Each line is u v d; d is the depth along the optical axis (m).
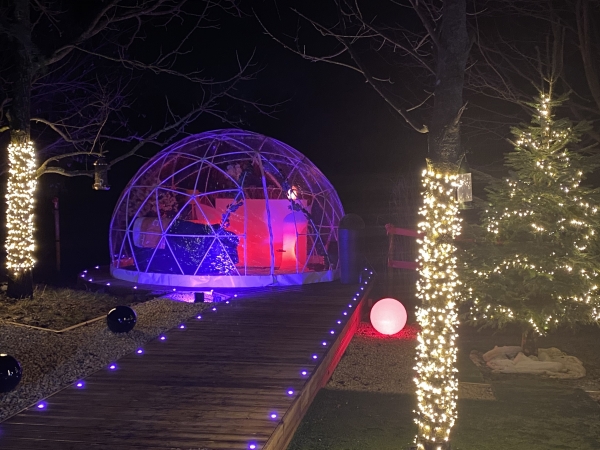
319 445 6.11
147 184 14.42
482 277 8.75
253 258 14.24
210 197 14.92
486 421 6.71
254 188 14.33
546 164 8.53
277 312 10.36
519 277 8.73
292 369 7.06
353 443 6.14
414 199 18.47
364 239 23.61
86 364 7.55
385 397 7.51
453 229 5.30
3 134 15.68
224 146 14.38
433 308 5.22
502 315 8.57
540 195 8.41
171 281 12.95
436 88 5.45
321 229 15.21
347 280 13.36
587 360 9.34
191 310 10.73
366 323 11.97
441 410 5.21
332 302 11.25
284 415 5.53
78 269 19.33
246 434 5.10
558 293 8.22
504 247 8.73
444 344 5.21
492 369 8.84
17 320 9.76
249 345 8.18
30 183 11.33
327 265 14.17
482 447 6.05
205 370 7.00
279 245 14.15
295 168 14.81
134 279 13.47
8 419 5.43
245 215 13.24
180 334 8.80
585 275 8.37
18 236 11.23
